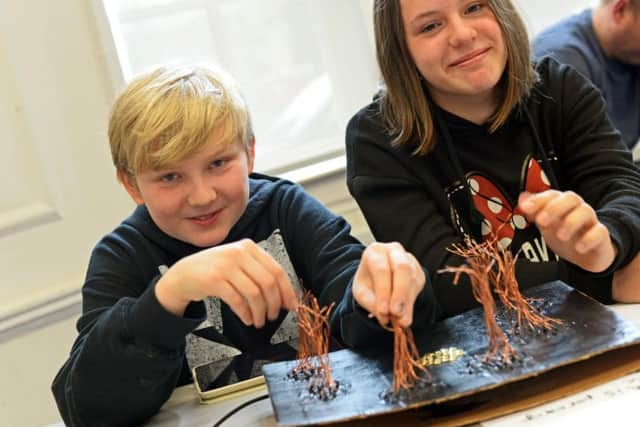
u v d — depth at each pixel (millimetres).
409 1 1009
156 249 1018
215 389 832
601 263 826
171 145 878
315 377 684
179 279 759
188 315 785
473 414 603
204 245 968
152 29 1651
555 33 1723
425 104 1062
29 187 1475
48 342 1505
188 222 950
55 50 1468
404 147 1070
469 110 1079
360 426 609
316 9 1743
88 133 1507
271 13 1722
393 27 1047
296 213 1063
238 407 766
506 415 598
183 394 886
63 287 1499
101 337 793
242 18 1706
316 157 1772
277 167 1745
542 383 627
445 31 1000
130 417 810
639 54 1678
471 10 1010
